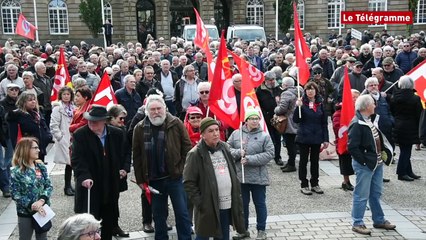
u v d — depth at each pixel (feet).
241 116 25.20
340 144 31.86
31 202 21.20
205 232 20.45
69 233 12.90
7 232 27.20
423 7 161.48
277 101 40.09
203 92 30.50
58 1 161.58
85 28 162.81
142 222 27.71
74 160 22.17
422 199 31.27
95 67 51.29
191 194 20.52
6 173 33.09
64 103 32.81
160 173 23.18
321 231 26.14
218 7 171.63
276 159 39.99
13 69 42.98
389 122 34.45
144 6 166.50
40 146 32.01
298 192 32.96
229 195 20.95
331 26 165.89
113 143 22.82
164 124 23.35
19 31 96.89
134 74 42.68
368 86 34.45
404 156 34.86
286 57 53.83
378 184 26.08
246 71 25.64
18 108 31.30
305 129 31.83
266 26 165.48
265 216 24.93
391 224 26.32
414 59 56.85
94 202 22.29
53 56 66.44
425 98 34.94
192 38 106.11
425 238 25.07
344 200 31.22
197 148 20.84
